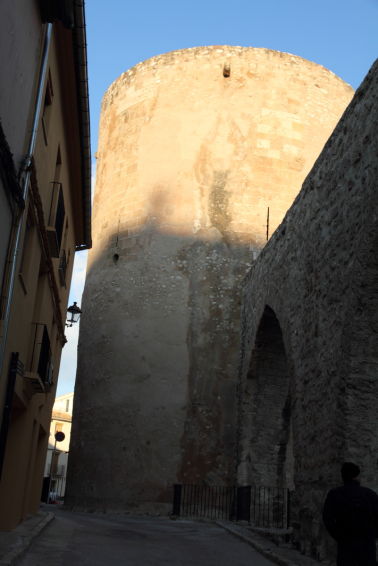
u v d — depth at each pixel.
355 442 7.91
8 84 6.59
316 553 8.34
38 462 13.83
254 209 18.72
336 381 8.40
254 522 14.50
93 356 18.61
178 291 18.02
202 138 19.33
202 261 18.17
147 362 17.55
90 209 15.62
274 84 19.80
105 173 21.02
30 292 9.36
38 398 11.43
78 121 11.74
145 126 20.05
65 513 15.48
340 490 5.40
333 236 9.06
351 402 7.99
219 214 18.64
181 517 15.52
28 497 11.56
